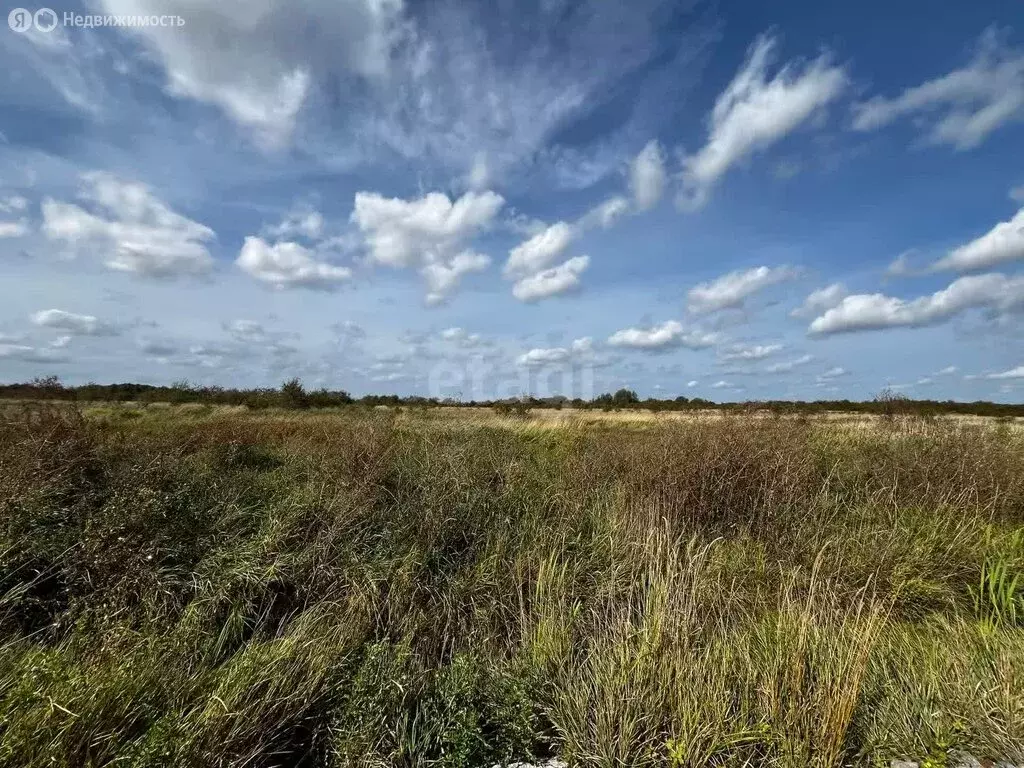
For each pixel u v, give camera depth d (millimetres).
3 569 3318
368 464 6242
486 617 3730
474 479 6039
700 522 5602
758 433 7301
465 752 2371
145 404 20594
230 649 3250
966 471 6410
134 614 3115
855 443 8789
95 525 3863
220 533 4402
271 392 23953
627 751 2354
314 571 4055
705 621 3340
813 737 2350
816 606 3250
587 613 3748
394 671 2742
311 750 2420
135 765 1835
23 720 1916
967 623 3707
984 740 2482
